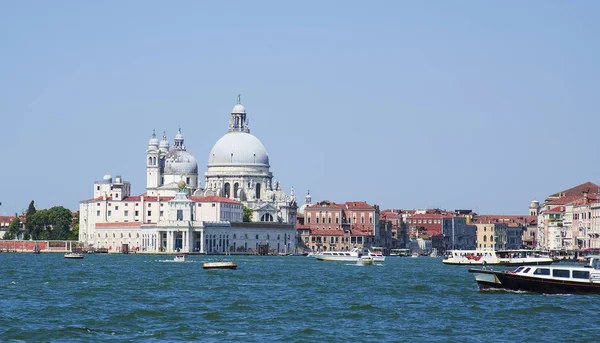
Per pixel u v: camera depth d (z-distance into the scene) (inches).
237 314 7244.1
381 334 6299.2
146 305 7839.6
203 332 6323.8
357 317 7126.0
